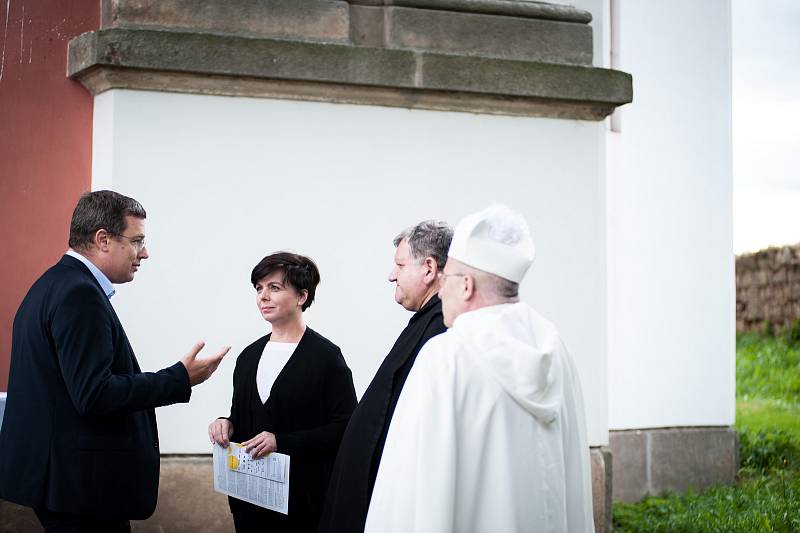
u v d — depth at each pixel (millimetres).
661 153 7031
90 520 3449
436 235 3402
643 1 6961
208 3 4844
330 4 5008
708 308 7219
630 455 6820
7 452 3424
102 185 4863
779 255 14844
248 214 4898
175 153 4816
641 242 6918
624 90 5355
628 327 6840
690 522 6012
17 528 4652
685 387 7086
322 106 5008
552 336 2756
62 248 4969
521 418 2646
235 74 4766
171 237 4797
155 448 3668
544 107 5320
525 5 5316
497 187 5270
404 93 5070
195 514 4777
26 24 4930
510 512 2578
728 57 7387
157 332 4762
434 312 3285
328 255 5004
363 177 5066
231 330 4852
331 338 4988
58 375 3398
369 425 3219
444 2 5176
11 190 4895
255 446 3629
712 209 7273
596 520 5293
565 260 5355
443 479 2537
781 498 6457
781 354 13492
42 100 4938
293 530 3736
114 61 4633
